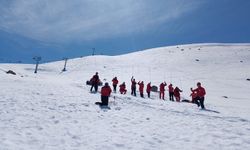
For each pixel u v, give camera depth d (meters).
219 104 29.39
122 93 29.28
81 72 79.81
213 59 89.62
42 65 99.56
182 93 43.53
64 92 21.75
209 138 10.10
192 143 9.41
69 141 8.98
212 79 63.09
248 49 105.44
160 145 9.10
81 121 12.07
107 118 13.21
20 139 8.64
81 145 8.66
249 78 64.19
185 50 108.19
